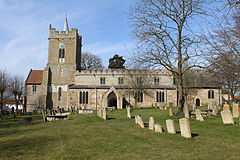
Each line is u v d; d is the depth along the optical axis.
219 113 24.91
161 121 20.98
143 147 11.07
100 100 54.34
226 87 35.59
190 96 55.25
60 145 11.78
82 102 54.34
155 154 9.72
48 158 9.34
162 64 23.14
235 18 11.63
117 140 12.90
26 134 16.22
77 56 63.34
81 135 14.90
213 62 13.49
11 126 23.22
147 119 23.33
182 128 13.36
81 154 9.93
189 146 10.98
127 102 53.72
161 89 54.50
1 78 54.59
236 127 15.22
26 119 27.27
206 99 55.41
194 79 49.56
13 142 13.02
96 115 32.91
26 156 9.69
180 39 23.11
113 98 55.12
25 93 61.56
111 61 81.25
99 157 9.43
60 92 59.78
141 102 53.97
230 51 12.06
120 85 57.31
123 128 17.70
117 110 42.03
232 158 8.81
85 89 54.66
